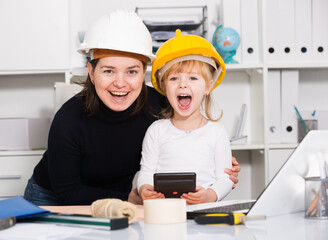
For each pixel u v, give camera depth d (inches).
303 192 33.4
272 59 93.7
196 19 103.4
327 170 33.2
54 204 64.9
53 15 93.7
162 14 103.0
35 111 103.3
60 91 80.5
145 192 46.5
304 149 32.0
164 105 62.3
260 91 94.4
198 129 59.2
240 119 97.0
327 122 98.8
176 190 42.7
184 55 56.6
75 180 56.3
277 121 93.9
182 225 28.5
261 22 91.9
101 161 56.9
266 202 31.2
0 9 93.7
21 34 93.7
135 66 49.4
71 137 54.3
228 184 54.6
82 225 28.2
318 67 93.6
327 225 27.9
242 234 25.1
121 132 56.6
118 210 29.0
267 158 90.7
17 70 93.8
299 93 105.3
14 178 89.7
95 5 102.7
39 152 89.7
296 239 23.5
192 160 57.2
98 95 51.4
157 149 58.9
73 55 101.9
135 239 24.1
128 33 48.6
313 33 94.3
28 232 26.4
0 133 90.9
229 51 92.7
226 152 58.6
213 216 28.7
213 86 61.8
